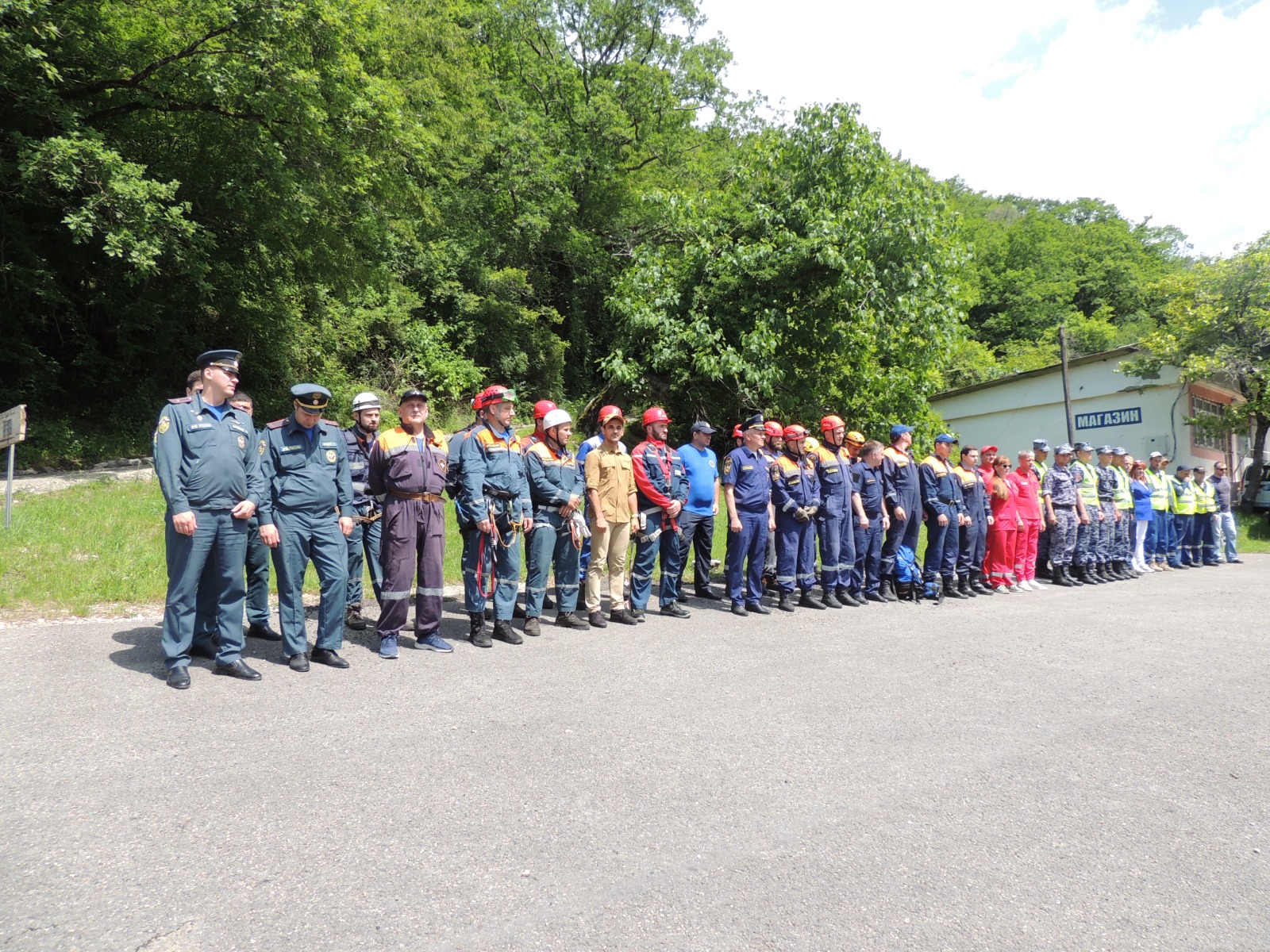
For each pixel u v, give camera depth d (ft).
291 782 11.18
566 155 91.25
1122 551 38.99
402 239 71.10
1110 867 9.61
